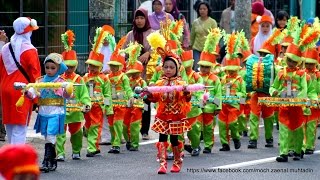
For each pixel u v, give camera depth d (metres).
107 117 21.66
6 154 7.16
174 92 17.84
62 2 30.84
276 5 41.91
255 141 22.42
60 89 18.00
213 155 21.12
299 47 20.08
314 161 20.20
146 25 24.70
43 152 20.81
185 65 20.66
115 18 32.72
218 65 22.94
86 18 31.23
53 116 18.05
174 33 20.67
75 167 19.02
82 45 31.28
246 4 29.86
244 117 23.16
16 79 17.83
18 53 17.81
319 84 21.62
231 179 17.50
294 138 20.27
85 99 19.72
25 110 17.73
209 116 21.38
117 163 19.67
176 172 18.34
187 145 21.23
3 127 21.72
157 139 23.92
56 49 30.86
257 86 22.14
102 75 20.98
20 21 17.86
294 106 19.91
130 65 22.03
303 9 42.16
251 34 30.62
